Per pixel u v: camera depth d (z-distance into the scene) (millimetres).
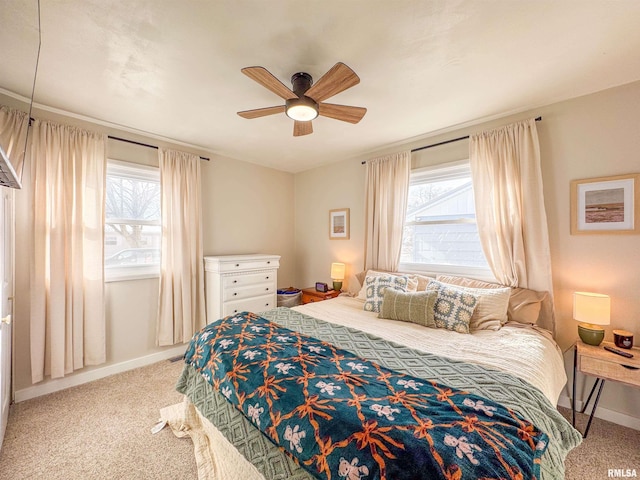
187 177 3127
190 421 1796
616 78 1906
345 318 2350
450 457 799
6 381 1858
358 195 3646
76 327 2385
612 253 1990
